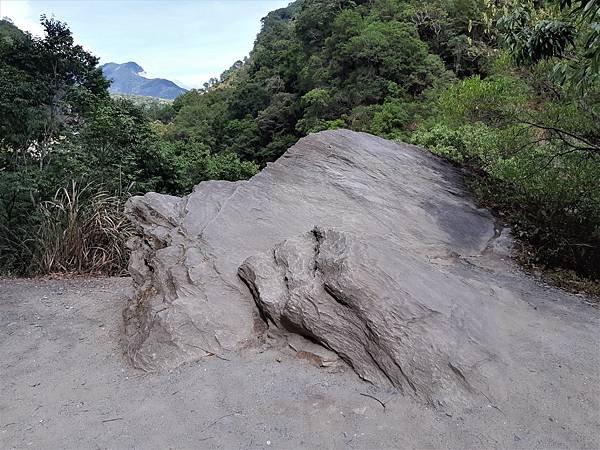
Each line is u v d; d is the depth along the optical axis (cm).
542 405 235
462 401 234
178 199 487
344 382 256
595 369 266
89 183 642
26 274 554
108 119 786
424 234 445
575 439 212
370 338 266
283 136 3516
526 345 288
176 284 339
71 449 214
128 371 289
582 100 425
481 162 620
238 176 1252
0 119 771
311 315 284
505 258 439
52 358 314
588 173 429
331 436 216
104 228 564
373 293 278
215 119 4488
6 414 246
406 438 213
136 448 213
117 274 546
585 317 336
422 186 529
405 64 2666
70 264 547
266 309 302
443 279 329
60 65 1031
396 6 3184
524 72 472
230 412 236
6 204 654
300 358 280
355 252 305
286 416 231
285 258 332
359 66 2822
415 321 268
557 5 386
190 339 294
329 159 540
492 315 310
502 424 221
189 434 221
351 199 473
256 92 4128
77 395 263
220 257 365
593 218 439
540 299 362
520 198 498
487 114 491
